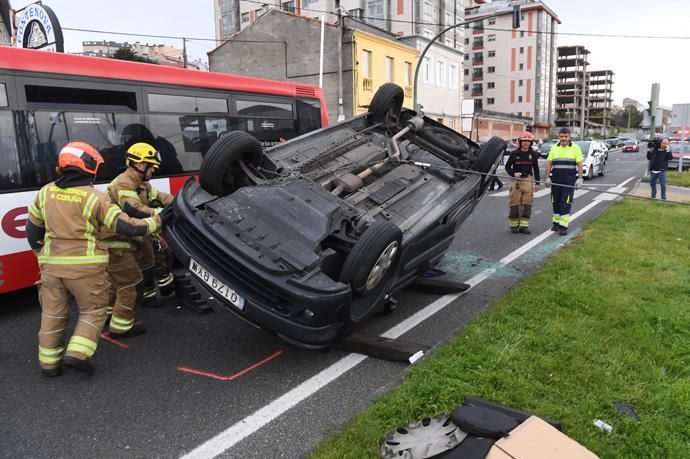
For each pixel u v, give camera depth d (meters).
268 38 27.77
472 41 75.38
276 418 3.35
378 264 3.86
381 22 40.47
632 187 15.46
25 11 11.23
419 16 39.06
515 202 8.99
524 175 8.92
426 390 3.38
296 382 3.83
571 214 10.99
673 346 4.03
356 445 2.89
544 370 3.65
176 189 7.07
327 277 3.59
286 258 3.60
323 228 3.92
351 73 26.09
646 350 3.96
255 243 3.70
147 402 3.56
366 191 4.92
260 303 3.55
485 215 11.04
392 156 5.46
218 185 4.47
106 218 3.80
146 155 4.56
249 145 4.66
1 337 4.77
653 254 6.88
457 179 5.56
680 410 3.17
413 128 6.41
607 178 19.30
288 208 4.06
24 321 5.20
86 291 3.80
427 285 5.86
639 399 3.28
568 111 100.25
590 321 4.52
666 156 12.24
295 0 44.84
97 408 3.49
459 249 7.86
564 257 6.69
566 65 100.94
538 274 5.93
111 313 4.90
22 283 5.45
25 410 3.46
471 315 5.16
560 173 8.74
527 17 70.81
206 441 3.11
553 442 2.44
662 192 12.45
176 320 5.10
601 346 4.02
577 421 3.05
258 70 28.36
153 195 4.97
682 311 4.74
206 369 4.06
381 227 3.90
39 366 4.14
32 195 5.47
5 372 4.03
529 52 71.38
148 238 5.08
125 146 6.44
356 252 3.76
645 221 9.37
